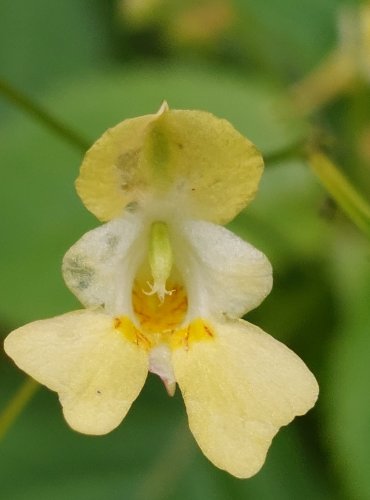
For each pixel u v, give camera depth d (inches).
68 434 3.4
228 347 2.6
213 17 3.7
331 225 3.4
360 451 3.1
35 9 3.9
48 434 3.4
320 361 3.3
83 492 3.3
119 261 2.6
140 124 2.5
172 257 2.6
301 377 2.5
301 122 3.5
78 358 2.5
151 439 3.4
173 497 3.3
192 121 2.5
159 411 3.4
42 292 3.3
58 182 3.4
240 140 2.5
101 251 2.6
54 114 3.5
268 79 3.8
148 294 2.6
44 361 2.5
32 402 3.4
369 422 3.1
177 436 3.4
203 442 2.5
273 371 2.5
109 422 2.5
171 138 2.5
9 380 3.4
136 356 2.5
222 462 2.5
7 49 3.9
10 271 3.3
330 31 3.6
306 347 3.3
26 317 3.3
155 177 2.6
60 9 3.9
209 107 3.5
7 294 3.3
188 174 2.6
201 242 2.6
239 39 3.8
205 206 2.6
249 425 2.5
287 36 3.7
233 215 2.6
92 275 2.6
